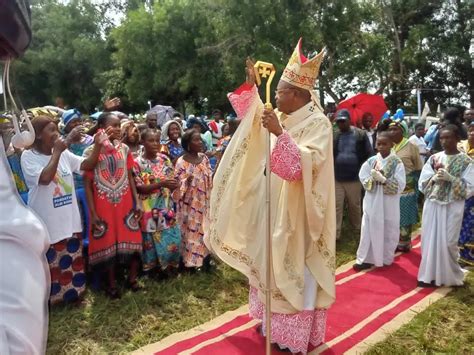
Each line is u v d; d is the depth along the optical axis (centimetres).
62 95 3931
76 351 362
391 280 532
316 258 350
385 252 585
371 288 506
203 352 360
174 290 479
